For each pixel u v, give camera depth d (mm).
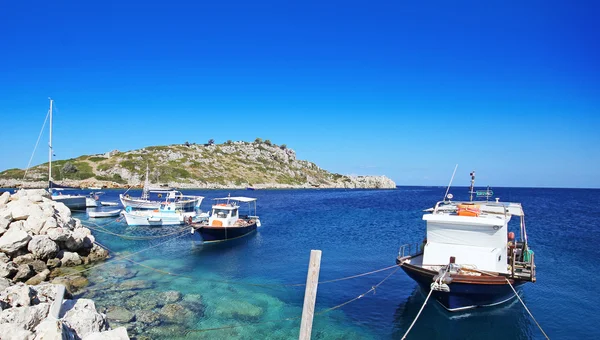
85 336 11008
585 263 30062
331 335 16875
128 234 43062
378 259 31469
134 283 23219
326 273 26938
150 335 15930
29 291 13719
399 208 83688
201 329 16828
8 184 121875
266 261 30766
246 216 50438
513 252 19188
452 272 17719
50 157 55969
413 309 19875
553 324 18172
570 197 142000
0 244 23328
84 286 22250
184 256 32344
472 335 16984
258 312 19172
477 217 19500
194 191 142125
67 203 66562
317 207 86062
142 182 142500
